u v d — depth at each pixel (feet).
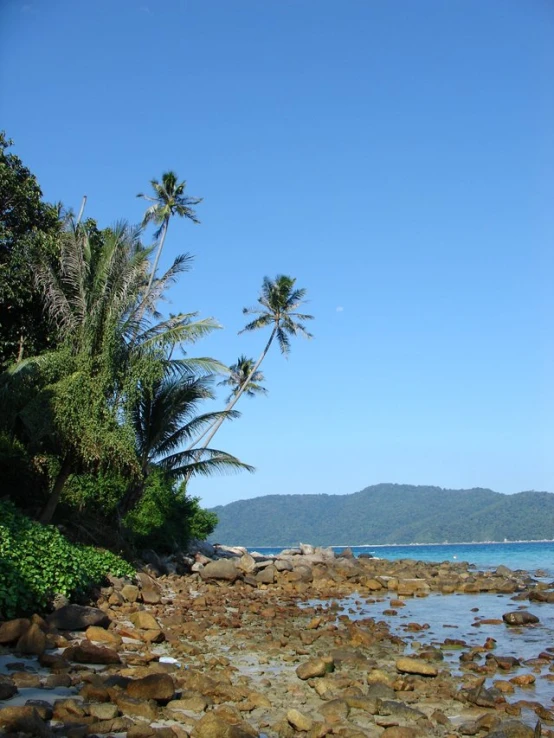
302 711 27.07
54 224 86.89
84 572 52.65
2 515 52.54
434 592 86.28
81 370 67.56
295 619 57.16
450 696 30.01
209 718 22.88
